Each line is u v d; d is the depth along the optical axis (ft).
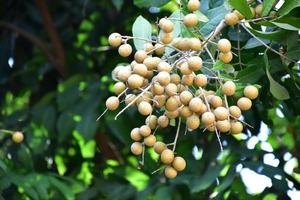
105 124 9.57
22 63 11.16
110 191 9.29
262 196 8.23
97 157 10.39
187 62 5.29
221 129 5.34
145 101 5.40
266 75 6.42
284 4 5.72
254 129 8.12
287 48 6.02
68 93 9.55
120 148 10.35
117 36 5.74
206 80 5.39
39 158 9.69
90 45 10.57
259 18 5.78
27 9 11.12
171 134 8.60
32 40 10.82
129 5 10.12
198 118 5.37
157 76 5.26
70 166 10.29
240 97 5.83
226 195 8.31
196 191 8.17
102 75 10.02
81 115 9.21
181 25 5.76
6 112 11.00
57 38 10.77
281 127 9.36
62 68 10.67
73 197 8.58
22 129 9.86
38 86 11.10
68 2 11.05
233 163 8.22
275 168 8.03
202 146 9.20
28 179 8.48
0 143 9.80
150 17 9.89
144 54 5.41
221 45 5.50
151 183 9.21
